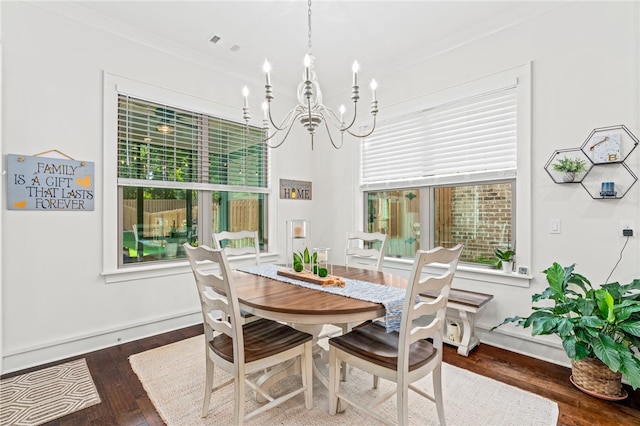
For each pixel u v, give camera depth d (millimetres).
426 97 3174
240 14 2588
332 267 2604
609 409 1814
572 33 2326
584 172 2268
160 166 3057
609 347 1725
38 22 2344
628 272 2115
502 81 2666
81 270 2547
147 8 2504
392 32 2846
